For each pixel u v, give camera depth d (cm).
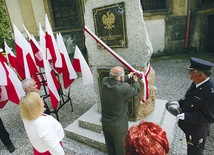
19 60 356
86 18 307
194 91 188
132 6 256
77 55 384
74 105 473
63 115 424
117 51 291
